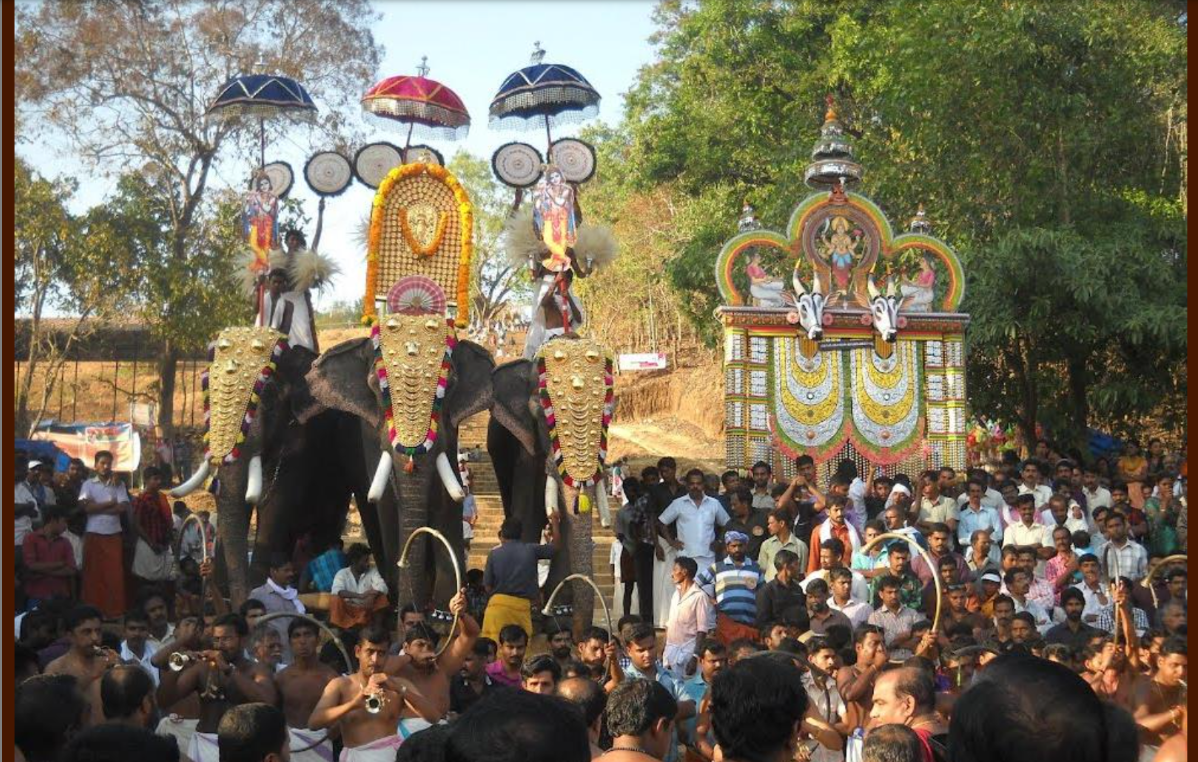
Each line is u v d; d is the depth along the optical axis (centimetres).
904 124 2014
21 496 1266
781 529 1286
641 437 3167
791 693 419
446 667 770
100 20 2716
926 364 1680
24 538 1191
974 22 1914
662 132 2561
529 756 316
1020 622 1049
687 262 2422
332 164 1384
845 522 1284
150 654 873
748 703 418
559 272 1290
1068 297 1848
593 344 1221
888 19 2294
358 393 1197
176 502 1585
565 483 1188
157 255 2706
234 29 2802
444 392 1171
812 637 870
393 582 1209
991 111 1938
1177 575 1208
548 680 721
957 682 847
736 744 420
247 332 1236
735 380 1631
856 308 1666
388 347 1169
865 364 1666
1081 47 1934
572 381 1202
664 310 3881
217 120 2556
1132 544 1330
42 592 1177
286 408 1259
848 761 758
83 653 748
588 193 3841
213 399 1210
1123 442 2094
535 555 1084
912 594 1113
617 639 927
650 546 1385
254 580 1278
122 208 2708
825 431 1650
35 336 2630
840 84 2464
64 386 3105
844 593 1088
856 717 779
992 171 1969
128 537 1272
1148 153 1988
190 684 742
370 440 1205
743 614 1123
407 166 1248
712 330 2464
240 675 743
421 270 1245
